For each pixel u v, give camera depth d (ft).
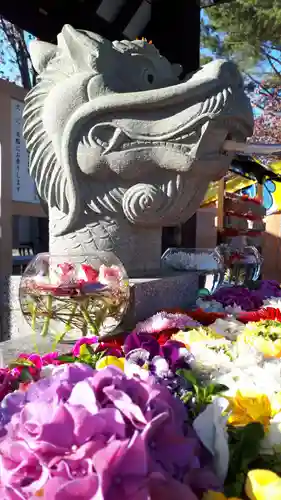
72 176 6.21
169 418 2.44
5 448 2.32
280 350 4.90
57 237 6.61
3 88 10.18
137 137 6.18
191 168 6.32
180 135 6.16
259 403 3.17
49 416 2.34
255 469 2.61
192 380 3.42
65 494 2.02
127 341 4.20
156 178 6.51
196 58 11.86
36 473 2.23
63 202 6.42
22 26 10.89
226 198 17.39
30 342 5.09
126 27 11.75
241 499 2.45
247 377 3.83
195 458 2.47
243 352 4.59
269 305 7.93
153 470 2.22
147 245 7.09
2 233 10.31
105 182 6.44
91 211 6.47
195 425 2.79
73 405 2.33
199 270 8.34
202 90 6.13
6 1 10.15
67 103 6.15
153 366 3.55
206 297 7.86
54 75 6.44
